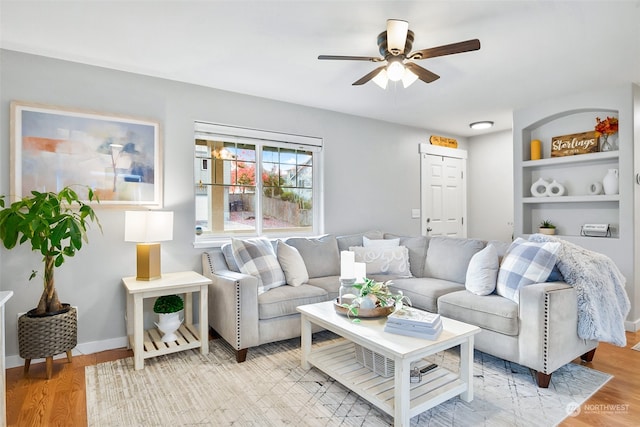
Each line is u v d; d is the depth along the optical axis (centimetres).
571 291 236
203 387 231
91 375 248
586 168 395
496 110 434
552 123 417
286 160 408
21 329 242
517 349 236
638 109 348
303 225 423
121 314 304
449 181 562
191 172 338
